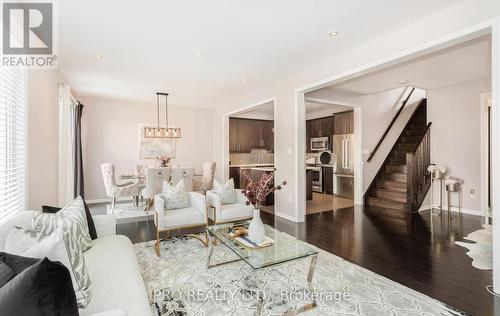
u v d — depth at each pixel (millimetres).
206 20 2771
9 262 1086
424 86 5395
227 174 7457
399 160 6402
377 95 6426
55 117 3896
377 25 2879
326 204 6078
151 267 2699
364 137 6234
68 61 3939
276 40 3262
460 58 3771
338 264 2773
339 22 2824
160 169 4965
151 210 5348
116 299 1417
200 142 7902
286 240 2473
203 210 3334
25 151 2492
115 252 2020
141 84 5281
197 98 6660
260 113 9180
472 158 5078
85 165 6312
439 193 5527
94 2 2402
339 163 7238
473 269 2631
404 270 2621
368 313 1938
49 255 1258
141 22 2799
